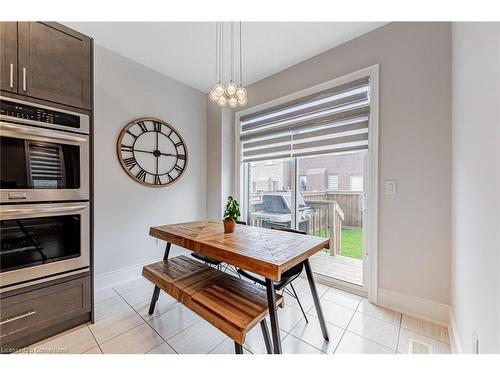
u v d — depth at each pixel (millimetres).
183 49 2432
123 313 1955
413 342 1573
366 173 2174
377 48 2051
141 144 2730
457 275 1495
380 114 2023
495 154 867
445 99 1719
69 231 1683
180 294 1483
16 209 1425
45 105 1568
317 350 1504
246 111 3238
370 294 2104
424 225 1818
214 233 1896
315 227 2875
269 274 1198
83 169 1739
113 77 2482
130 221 2648
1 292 1407
